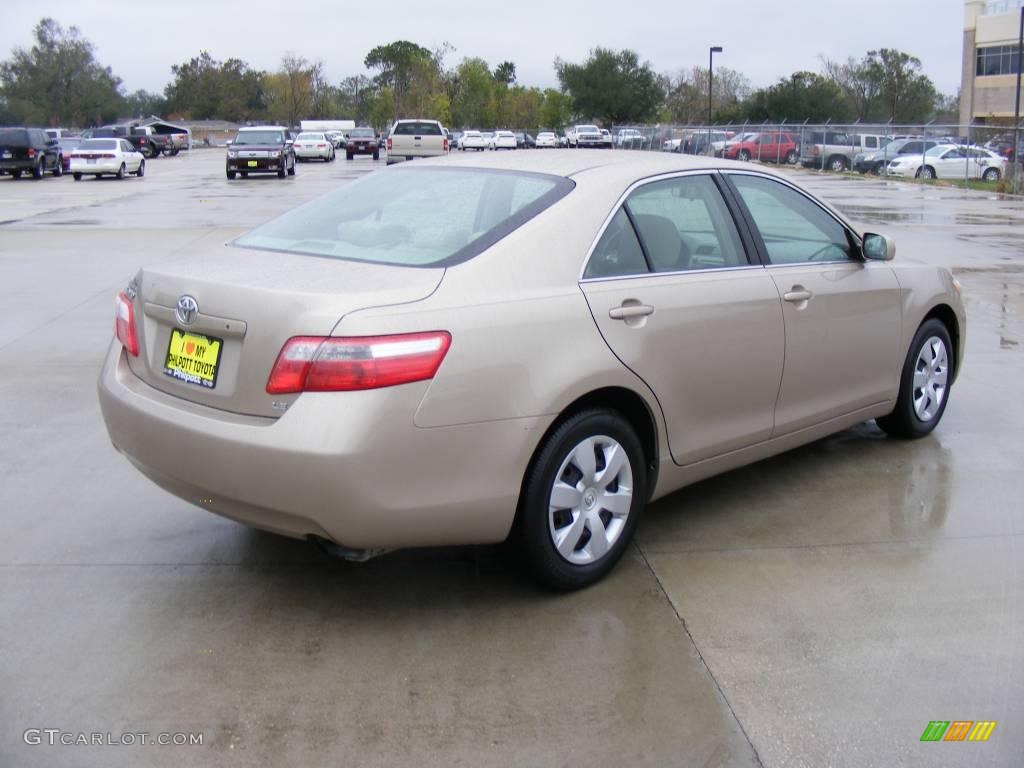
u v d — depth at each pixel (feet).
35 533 14.49
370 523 10.77
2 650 11.29
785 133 149.59
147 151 185.78
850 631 11.81
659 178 13.89
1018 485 16.57
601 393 12.53
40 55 337.93
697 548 14.10
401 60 296.10
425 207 13.24
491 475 11.35
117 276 37.32
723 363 13.93
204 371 11.51
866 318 16.48
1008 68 201.16
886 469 17.31
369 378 10.51
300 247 12.89
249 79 373.20
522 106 294.25
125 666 11.00
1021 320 30.27
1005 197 86.69
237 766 9.36
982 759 9.52
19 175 121.90
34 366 23.97
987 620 12.09
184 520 15.02
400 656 11.25
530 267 12.01
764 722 10.07
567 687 10.64
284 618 12.09
